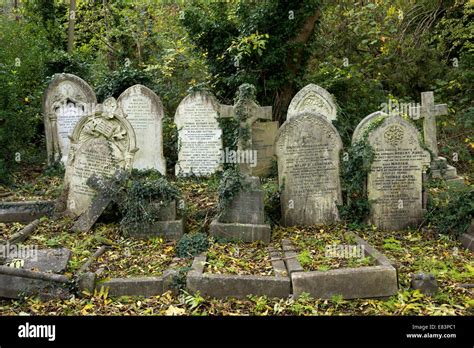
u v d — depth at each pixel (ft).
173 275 19.07
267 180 34.63
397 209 26.43
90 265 20.77
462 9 51.24
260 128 36.86
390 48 51.21
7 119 34.99
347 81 46.50
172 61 51.75
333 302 18.24
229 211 24.30
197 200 29.76
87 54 58.13
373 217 26.43
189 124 36.70
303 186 26.58
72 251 21.98
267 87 43.47
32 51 42.78
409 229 26.37
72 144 26.86
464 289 19.03
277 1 41.45
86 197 26.55
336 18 52.54
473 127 45.50
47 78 40.27
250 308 18.01
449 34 53.31
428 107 35.32
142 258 21.84
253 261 21.30
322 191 26.61
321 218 26.66
